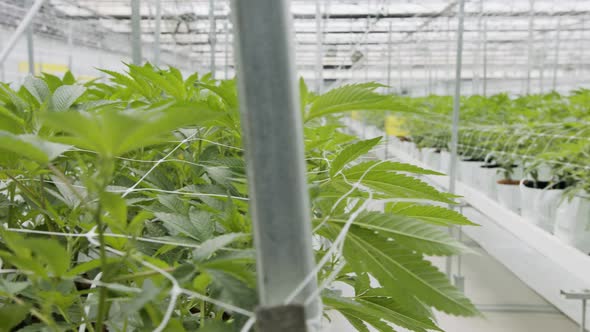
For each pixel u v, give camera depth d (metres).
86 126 0.24
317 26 2.75
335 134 0.85
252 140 0.25
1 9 3.85
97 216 0.28
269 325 0.23
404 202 0.46
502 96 3.69
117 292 0.40
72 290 0.41
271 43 0.24
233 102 0.56
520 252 2.25
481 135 2.96
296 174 0.25
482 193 2.36
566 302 1.79
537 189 1.78
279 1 0.25
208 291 0.48
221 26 4.99
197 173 0.72
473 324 1.85
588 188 1.49
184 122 0.27
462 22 2.11
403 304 0.38
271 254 0.25
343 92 0.45
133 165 0.79
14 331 0.52
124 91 1.00
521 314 1.93
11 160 0.50
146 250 0.51
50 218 0.54
